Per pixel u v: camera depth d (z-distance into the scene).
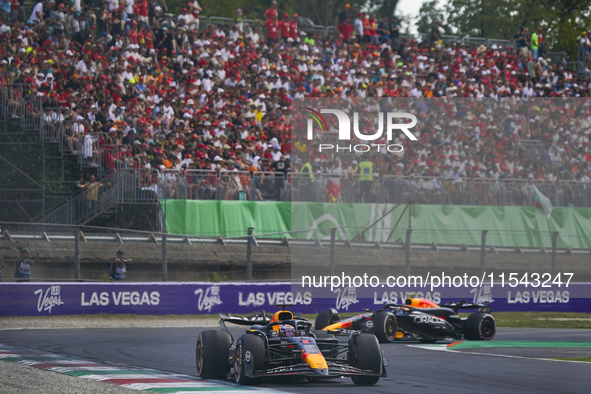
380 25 142.12
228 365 33.75
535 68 153.25
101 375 33.19
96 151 84.31
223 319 36.47
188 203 79.06
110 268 68.62
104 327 58.78
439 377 36.44
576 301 82.19
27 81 88.94
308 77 123.62
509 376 37.28
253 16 186.12
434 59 141.62
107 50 101.62
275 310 70.12
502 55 148.88
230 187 82.69
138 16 109.25
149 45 107.25
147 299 64.81
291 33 128.12
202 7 171.75
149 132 91.38
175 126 95.06
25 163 87.25
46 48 96.69
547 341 56.94
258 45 122.44
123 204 80.69
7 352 40.97
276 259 78.88
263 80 113.69
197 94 103.69
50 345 46.03
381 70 133.25
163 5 116.81
